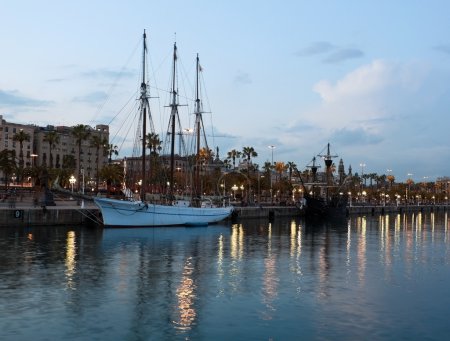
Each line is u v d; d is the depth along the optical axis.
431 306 29.23
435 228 109.06
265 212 129.75
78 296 30.12
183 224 85.81
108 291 31.70
